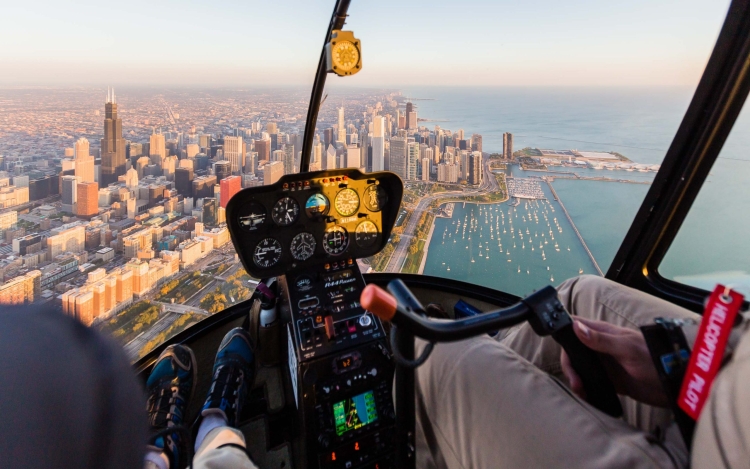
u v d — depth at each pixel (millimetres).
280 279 1087
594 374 416
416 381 512
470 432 426
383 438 906
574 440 349
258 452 984
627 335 439
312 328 942
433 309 1008
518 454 374
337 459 875
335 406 892
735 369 287
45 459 146
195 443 860
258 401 1102
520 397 394
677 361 382
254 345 1136
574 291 679
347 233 1096
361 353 938
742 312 324
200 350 1136
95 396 174
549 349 604
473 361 442
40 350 166
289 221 1025
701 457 291
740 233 849
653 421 511
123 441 181
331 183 1034
